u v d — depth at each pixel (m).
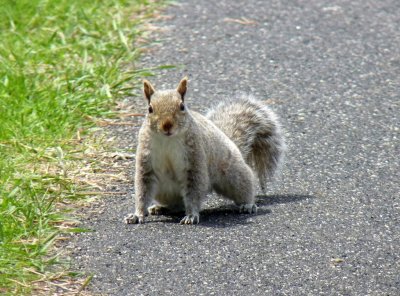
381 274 9.00
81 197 10.92
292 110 13.60
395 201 10.79
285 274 8.98
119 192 11.12
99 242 9.73
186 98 13.95
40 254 9.36
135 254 9.43
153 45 15.97
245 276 8.94
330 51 15.89
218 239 9.76
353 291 8.67
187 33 16.53
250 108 12.03
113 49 15.54
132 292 8.65
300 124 13.12
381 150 12.29
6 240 9.51
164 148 10.26
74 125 12.85
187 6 17.88
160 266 9.15
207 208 10.94
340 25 17.05
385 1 18.41
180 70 15.00
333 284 8.80
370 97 14.07
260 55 15.66
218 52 15.73
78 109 13.29
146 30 16.58
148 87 10.37
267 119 11.98
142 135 10.34
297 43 16.20
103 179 11.45
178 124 10.09
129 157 12.08
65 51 15.41
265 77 14.81
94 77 14.30
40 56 15.00
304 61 15.46
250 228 10.06
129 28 16.45
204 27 16.81
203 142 10.46
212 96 14.03
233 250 9.49
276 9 17.81
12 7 17.00
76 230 9.94
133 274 8.99
